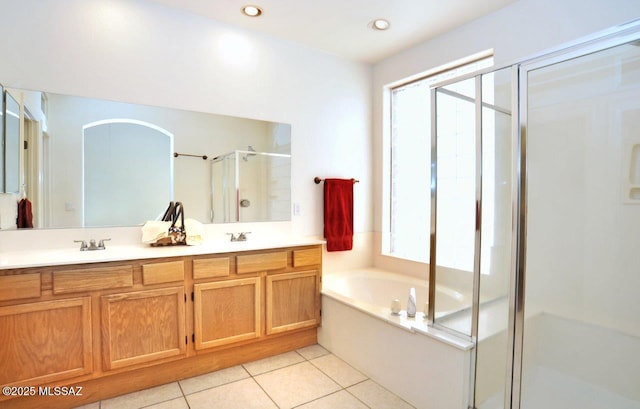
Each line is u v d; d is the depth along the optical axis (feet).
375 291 10.35
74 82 7.16
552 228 5.88
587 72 5.58
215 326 7.41
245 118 9.11
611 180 5.53
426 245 10.15
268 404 6.48
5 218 6.59
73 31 7.13
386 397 6.79
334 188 10.36
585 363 5.60
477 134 6.48
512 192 5.99
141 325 6.61
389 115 11.25
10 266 5.53
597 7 6.53
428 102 10.09
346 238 10.56
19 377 5.65
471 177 6.55
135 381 6.81
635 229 5.32
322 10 8.11
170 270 6.85
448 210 6.84
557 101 5.80
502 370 5.94
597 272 5.62
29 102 6.79
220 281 7.45
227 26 8.79
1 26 6.52
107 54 7.45
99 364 6.26
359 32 9.18
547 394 5.72
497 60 8.07
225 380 7.29
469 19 8.48
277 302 8.25
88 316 6.13
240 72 9.00
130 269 6.48
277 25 8.84
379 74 11.20
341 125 10.82
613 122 5.47
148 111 7.91
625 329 5.34
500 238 6.10
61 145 7.09
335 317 8.49
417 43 9.83
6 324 5.54
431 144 7.23
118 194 7.65
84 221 7.32
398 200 11.07
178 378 7.24
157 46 7.95
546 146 5.90
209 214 8.69
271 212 9.56
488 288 6.15
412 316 7.18
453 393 5.91
